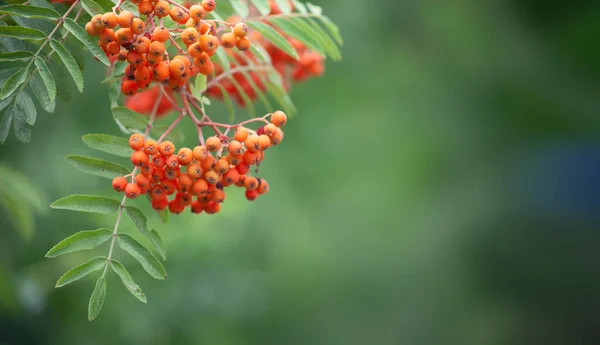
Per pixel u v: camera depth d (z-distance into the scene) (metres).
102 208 2.35
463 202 10.39
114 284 6.08
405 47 9.38
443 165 10.36
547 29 9.41
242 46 2.51
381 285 9.88
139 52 2.23
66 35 2.42
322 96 9.06
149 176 2.32
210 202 2.54
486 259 10.13
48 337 5.49
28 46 2.37
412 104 9.84
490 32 9.56
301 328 9.01
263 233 7.83
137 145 2.27
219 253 6.78
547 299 9.91
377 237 10.20
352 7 8.72
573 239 9.98
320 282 9.55
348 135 9.55
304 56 4.00
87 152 5.79
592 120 9.50
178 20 2.30
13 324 5.29
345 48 8.75
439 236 10.27
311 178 9.48
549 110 9.62
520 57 9.62
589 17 9.05
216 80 3.27
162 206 2.48
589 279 9.83
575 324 9.77
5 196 4.05
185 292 6.43
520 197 10.28
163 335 6.33
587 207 10.05
